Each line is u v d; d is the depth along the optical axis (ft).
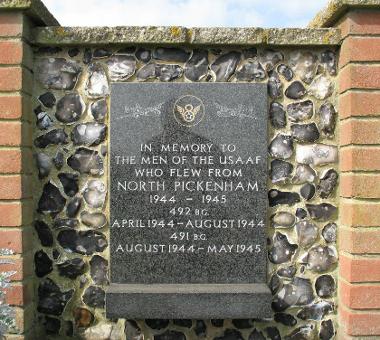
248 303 3.88
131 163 4.04
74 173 4.12
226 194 4.05
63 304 4.11
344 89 3.96
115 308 3.86
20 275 3.82
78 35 4.01
